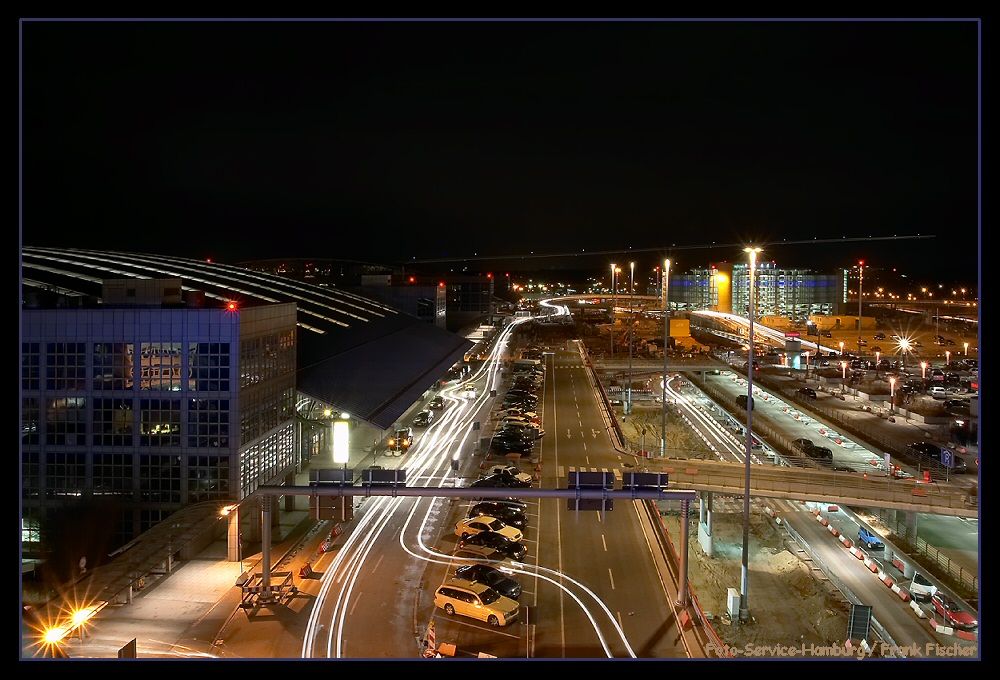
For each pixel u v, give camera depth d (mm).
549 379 121750
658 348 156000
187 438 48062
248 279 104438
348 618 36250
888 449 75500
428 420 81750
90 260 80875
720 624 38500
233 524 43875
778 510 61125
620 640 34031
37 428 48438
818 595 43750
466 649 32969
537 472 61875
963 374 129250
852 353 157375
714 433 88250
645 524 51469
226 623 35656
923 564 47594
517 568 43094
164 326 48156
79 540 47219
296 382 60156
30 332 48156
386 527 50156
